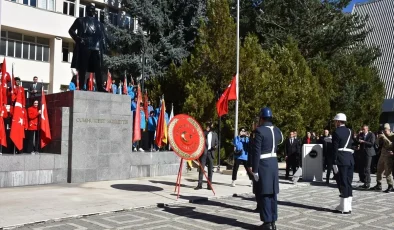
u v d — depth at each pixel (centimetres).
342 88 3073
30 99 1504
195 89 2192
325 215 914
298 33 2959
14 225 724
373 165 1958
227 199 1095
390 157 1298
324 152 1568
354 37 3128
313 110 2553
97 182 1295
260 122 807
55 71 2927
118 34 2727
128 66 2645
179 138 1062
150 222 800
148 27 2795
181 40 2792
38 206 891
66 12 3002
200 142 1097
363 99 3095
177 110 2455
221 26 2245
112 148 1367
